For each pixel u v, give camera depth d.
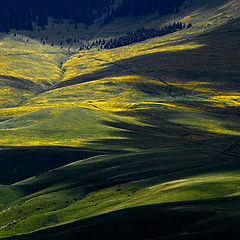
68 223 160.12
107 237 134.38
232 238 115.56
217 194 162.00
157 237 126.69
